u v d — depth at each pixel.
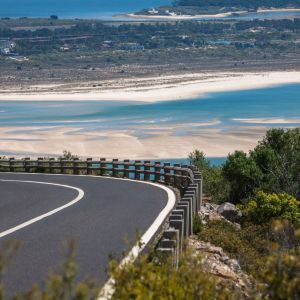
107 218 28.62
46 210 31.72
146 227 26.00
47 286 9.88
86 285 9.95
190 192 28.44
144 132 144.88
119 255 19.97
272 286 11.98
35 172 57.28
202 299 12.52
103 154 121.88
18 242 10.12
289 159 46.25
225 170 44.94
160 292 11.95
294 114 175.25
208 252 22.91
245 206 36.72
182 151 122.25
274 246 12.54
